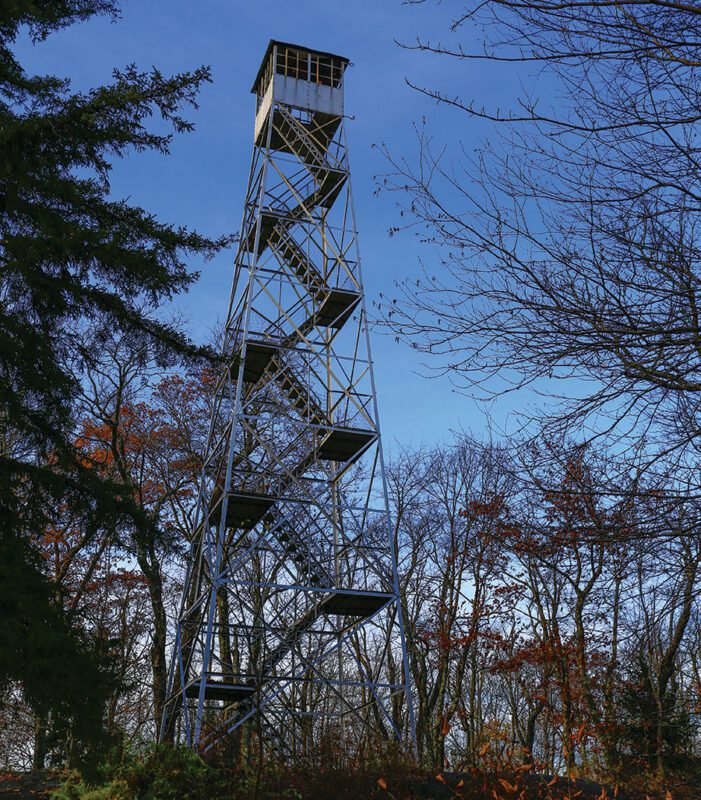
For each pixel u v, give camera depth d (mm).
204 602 21359
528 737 25688
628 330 6867
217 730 14805
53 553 26141
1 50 16125
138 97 14805
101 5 16281
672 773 14062
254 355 21984
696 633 20625
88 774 11242
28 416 14078
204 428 28984
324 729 20500
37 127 14102
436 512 32562
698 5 6340
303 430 22469
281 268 23547
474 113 7004
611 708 19719
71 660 11281
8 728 27109
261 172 23891
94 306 14656
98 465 14711
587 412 7438
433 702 28062
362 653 29688
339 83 26297
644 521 7305
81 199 15086
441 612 30000
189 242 15508
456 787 11383
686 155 6805
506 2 6434
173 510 28656
